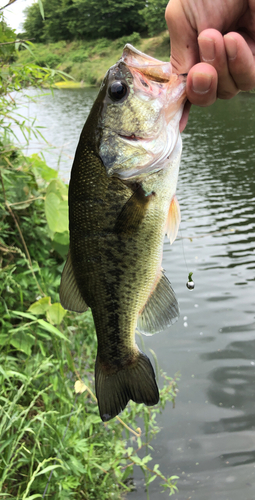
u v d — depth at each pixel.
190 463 0.65
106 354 0.34
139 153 0.31
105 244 0.32
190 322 1.04
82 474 0.53
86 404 0.63
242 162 2.82
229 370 0.85
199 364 0.87
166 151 0.31
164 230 0.32
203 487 0.61
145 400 0.33
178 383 0.82
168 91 0.31
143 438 0.69
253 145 3.38
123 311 0.33
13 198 0.73
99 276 0.33
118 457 0.59
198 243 1.52
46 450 0.49
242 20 0.31
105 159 0.31
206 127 4.49
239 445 0.68
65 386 0.56
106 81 0.31
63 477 0.47
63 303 0.34
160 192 0.32
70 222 0.33
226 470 0.64
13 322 0.65
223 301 1.13
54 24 11.67
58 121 5.28
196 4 0.29
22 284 0.66
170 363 0.88
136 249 0.32
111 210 0.31
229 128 4.32
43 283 0.69
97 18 11.36
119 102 0.31
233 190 2.17
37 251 0.76
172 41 0.31
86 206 0.32
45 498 0.46
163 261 1.39
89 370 0.69
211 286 1.21
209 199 2.03
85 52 11.05
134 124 0.31
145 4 11.02
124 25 11.33
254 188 2.19
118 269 0.32
